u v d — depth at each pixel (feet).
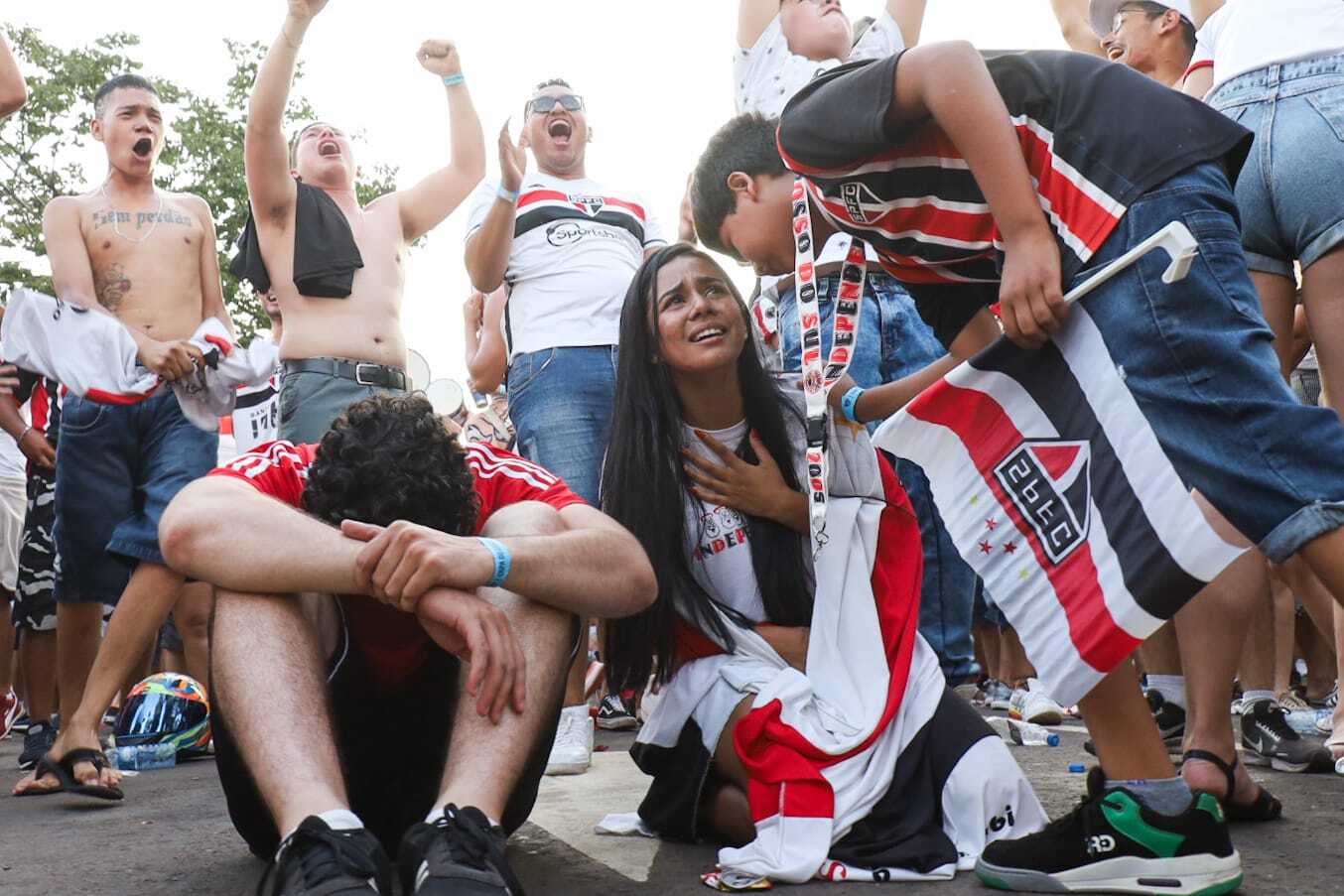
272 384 16.15
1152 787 5.38
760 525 7.34
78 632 11.76
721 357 7.21
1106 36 10.85
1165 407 5.05
